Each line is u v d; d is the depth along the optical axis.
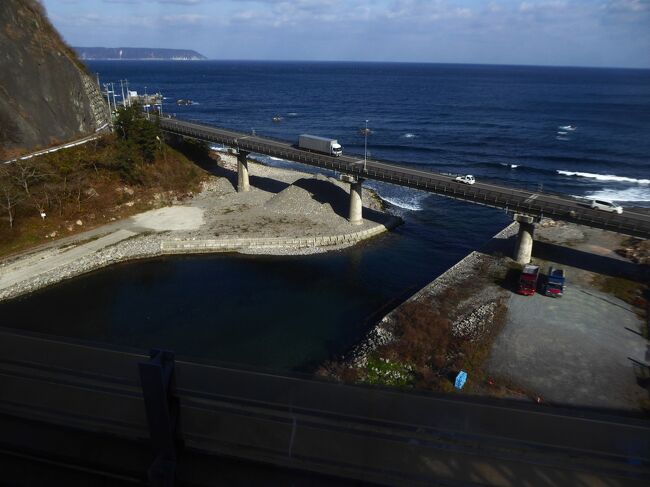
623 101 158.38
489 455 5.09
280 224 45.94
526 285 30.91
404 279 37.06
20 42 51.84
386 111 135.12
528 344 25.48
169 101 155.62
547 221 44.41
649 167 72.75
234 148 53.53
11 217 38.28
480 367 23.30
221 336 29.00
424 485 5.02
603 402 21.12
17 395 5.92
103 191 47.34
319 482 5.15
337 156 49.22
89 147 51.69
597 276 33.56
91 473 5.59
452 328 27.20
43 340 5.96
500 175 68.50
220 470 5.29
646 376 23.00
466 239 45.56
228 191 55.34
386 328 27.92
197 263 39.44
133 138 53.16
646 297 30.58
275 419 5.37
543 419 5.17
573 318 28.19
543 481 4.93
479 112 131.88
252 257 40.62
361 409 5.40
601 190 61.19
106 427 5.60
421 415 5.36
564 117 121.00
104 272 37.50
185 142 63.19
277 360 26.48
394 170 43.91
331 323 30.53
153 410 5.08
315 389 5.47
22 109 49.47
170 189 52.69
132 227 44.34
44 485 5.69
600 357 24.47
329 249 42.19
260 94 182.50
